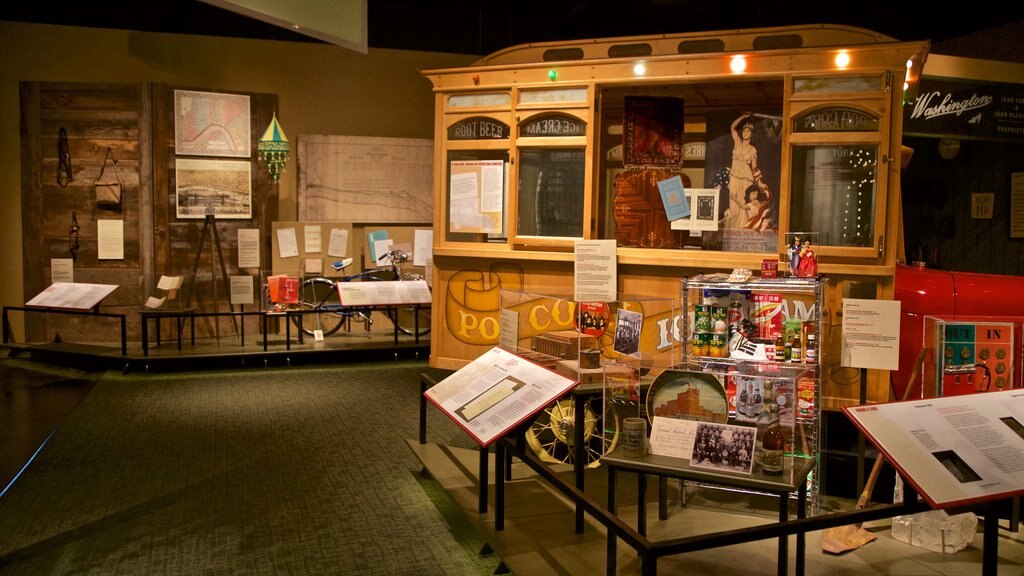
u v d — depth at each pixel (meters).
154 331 8.42
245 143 8.62
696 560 3.31
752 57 4.68
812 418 3.75
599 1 8.84
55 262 8.31
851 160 4.51
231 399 6.43
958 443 2.69
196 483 4.45
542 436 4.96
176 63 8.47
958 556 3.38
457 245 5.70
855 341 3.98
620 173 5.68
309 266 8.62
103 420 5.74
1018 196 8.30
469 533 3.79
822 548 3.44
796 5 8.18
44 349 7.87
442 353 5.81
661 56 4.94
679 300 4.84
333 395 6.60
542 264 5.45
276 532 3.78
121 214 8.33
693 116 5.61
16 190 8.32
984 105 7.48
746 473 3.00
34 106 8.20
